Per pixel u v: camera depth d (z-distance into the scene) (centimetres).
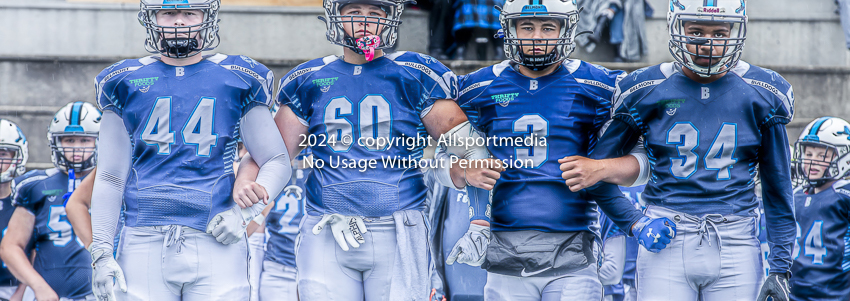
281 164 1146
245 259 1155
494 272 1195
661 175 1196
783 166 1184
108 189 1123
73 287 1595
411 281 1151
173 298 1114
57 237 1598
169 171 1116
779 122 1181
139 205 1115
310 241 1163
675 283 1180
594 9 2097
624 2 2108
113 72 1151
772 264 1204
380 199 1150
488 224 1250
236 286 1125
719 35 1152
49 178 1625
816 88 2191
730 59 1161
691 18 1146
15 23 2181
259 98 1162
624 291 1633
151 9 1121
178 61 1165
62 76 2064
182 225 1109
